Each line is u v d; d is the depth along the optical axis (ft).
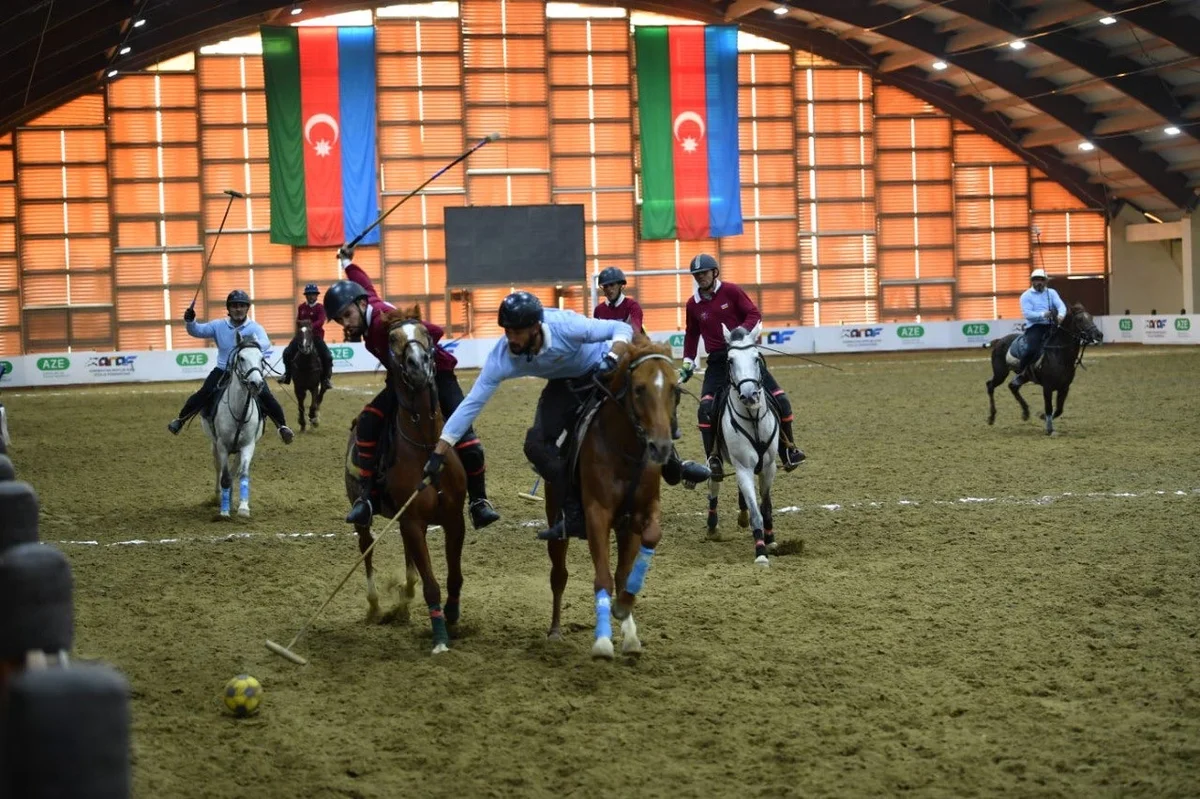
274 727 20.10
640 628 25.84
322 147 132.87
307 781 17.61
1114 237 153.99
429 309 137.69
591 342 23.31
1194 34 113.09
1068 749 17.94
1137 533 34.37
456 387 25.81
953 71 142.00
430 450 24.16
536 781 17.39
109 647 25.54
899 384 93.20
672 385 21.84
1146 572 29.50
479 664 23.50
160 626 27.37
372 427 24.94
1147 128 134.51
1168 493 41.06
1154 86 130.31
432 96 136.26
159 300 134.00
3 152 130.21
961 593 28.19
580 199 140.05
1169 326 141.59
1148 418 64.85
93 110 131.13
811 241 146.72
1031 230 152.35
